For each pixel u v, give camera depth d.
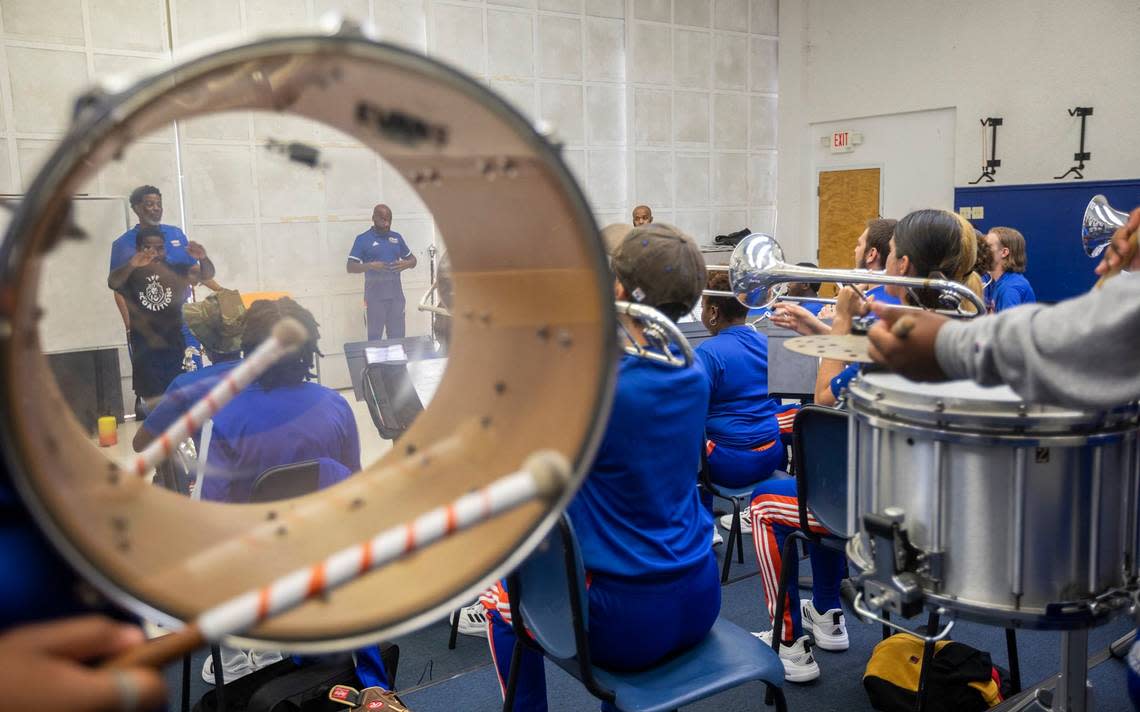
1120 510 1.20
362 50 0.36
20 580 0.48
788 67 8.31
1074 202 6.12
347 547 0.48
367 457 0.91
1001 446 1.15
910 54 7.24
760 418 2.71
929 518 1.21
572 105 7.29
